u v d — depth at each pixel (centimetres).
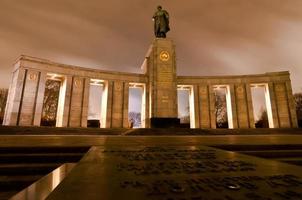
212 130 2345
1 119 4047
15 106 2773
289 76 3488
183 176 412
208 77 3728
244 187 336
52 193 303
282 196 292
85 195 295
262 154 961
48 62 3081
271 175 414
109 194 301
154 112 2712
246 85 3641
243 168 482
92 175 416
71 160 830
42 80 3009
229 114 3691
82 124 3183
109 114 3350
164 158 633
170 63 2841
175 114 2716
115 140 1154
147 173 438
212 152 764
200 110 3638
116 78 3469
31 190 386
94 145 975
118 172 445
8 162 771
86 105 3262
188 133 1962
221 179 387
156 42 2883
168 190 321
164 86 2772
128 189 326
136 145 1024
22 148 871
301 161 862
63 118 3086
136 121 7088
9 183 607
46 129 2125
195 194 303
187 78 3719
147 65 3591
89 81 3341
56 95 4578
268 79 3575
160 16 3059
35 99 2931
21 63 2889
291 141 1180
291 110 3391
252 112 3519
